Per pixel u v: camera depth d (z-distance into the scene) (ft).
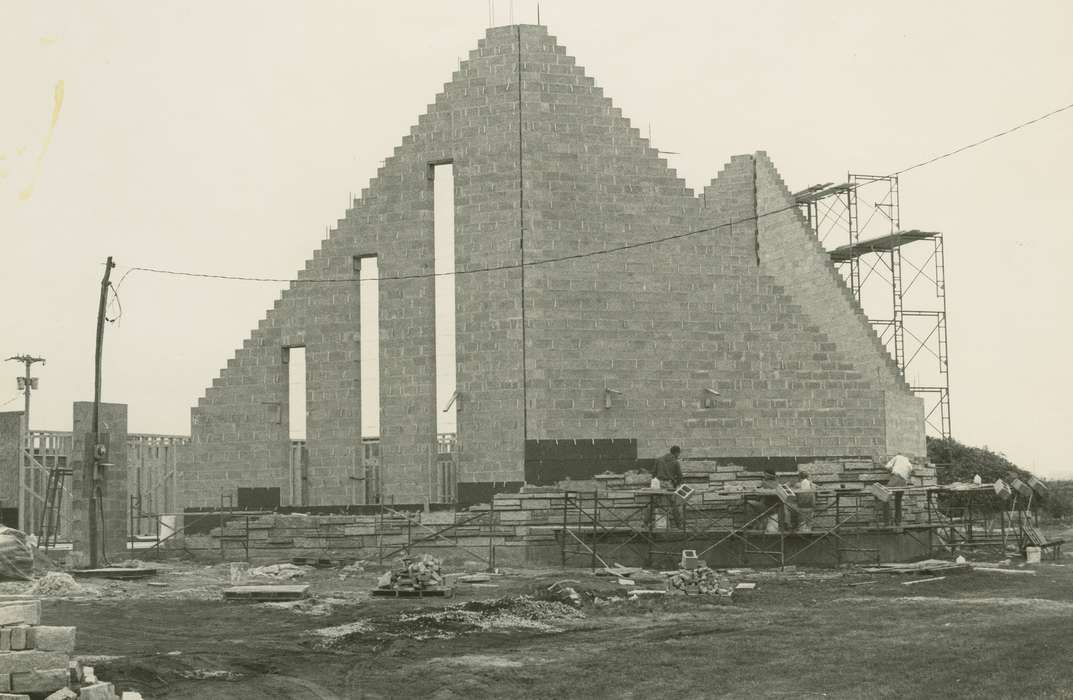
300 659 60.59
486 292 126.11
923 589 86.48
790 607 78.64
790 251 138.51
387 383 128.77
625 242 127.24
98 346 109.91
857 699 47.44
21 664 44.29
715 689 51.75
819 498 112.68
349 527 115.44
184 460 135.33
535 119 126.93
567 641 65.72
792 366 127.85
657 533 107.45
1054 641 55.57
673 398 126.00
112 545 113.09
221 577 101.40
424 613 74.18
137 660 57.47
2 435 135.85
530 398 123.85
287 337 133.59
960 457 174.50
